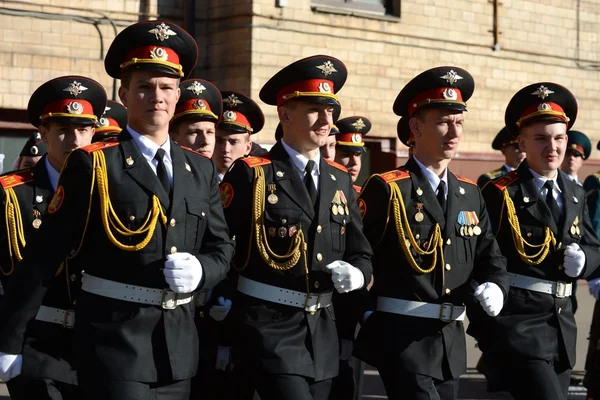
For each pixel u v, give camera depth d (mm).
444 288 6441
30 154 7969
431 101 6516
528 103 7336
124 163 5277
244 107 8141
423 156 6660
